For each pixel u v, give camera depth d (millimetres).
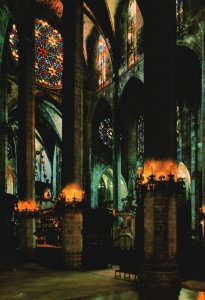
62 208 24172
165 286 15406
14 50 42250
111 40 40531
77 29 25547
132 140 42938
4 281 18766
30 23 31656
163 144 16766
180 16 30922
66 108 25016
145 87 17703
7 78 38906
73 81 25047
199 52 28453
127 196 40406
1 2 33375
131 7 38688
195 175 31766
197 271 18703
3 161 34469
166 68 17266
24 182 29734
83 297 14625
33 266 25406
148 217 16469
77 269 23156
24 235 28828
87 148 44000
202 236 24969
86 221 26016
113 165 38844
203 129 25812
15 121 49719
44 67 45094
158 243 15922
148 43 17781
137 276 18500
